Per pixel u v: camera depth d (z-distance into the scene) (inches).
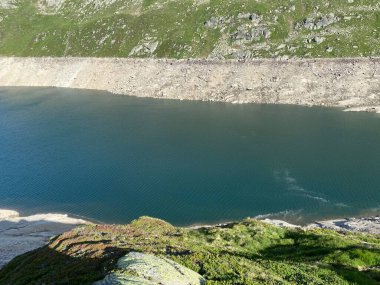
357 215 2827.3
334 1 7219.5
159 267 922.7
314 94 5807.1
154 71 7096.5
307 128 4712.1
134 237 1401.3
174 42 7386.8
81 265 1079.6
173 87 6683.1
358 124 4761.3
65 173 3791.8
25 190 3508.9
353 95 5610.2
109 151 4276.6
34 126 5324.8
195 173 3604.8
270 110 5561.0
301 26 6929.1
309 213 2886.3
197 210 3004.4
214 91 6363.2
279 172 3538.4
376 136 4325.8
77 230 1638.8
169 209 3036.4
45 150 4409.5
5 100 6865.2
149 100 6481.3
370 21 6663.4
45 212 3161.9
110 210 3110.2
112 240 1365.7
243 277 935.0
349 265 1293.1
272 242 1678.2
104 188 3449.8
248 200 3100.4
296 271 1107.9
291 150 4035.4
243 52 6752.0
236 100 6077.8
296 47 6540.4
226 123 5073.8
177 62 7052.2
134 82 7086.6
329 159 3772.1
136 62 7381.9
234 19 7401.6
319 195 3134.8
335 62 6102.4
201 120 5260.8
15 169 3929.6
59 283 971.9
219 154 4020.7
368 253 1374.3
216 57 6875.0
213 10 7696.9
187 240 1525.6
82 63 7864.2
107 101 6535.4
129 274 871.1
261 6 7431.1
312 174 3472.0
